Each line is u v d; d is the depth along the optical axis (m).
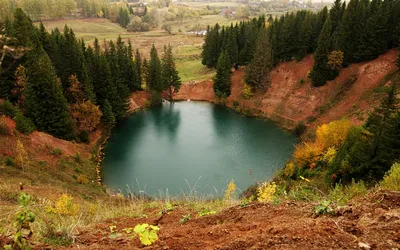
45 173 27.00
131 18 151.50
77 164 33.38
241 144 43.19
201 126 50.25
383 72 45.66
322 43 48.75
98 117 42.56
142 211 7.48
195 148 41.53
